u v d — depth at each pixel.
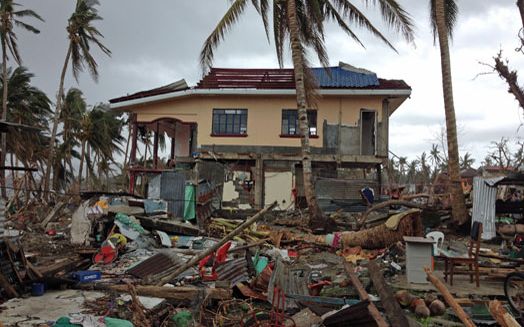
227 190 19.11
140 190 24.62
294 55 15.54
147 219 12.76
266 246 11.62
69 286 7.45
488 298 7.15
